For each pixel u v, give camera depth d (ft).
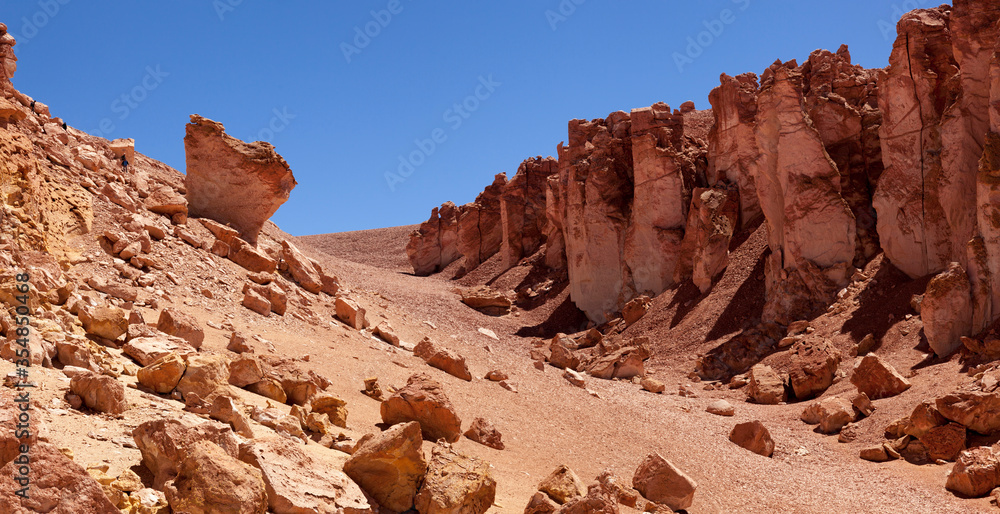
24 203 50.98
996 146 74.84
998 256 72.33
